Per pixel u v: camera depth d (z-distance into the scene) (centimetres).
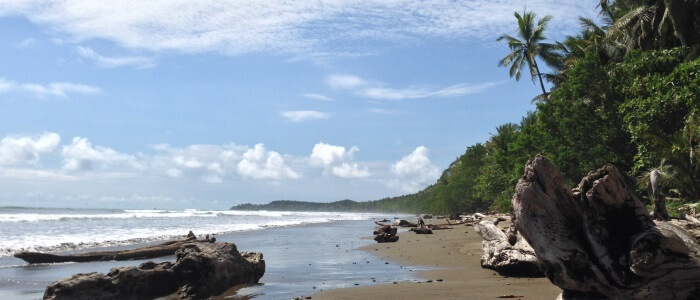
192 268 1056
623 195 594
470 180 8562
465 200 8594
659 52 2541
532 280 1062
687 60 2428
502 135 6044
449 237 2583
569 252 606
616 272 581
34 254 1600
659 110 2088
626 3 3117
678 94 1997
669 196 2234
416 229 3111
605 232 594
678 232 628
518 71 4606
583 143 2780
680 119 2139
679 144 2005
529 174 646
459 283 1053
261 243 2548
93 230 3394
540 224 623
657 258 552
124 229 3609
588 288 606
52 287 921
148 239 2548
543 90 4394
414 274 1278
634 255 561
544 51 4500
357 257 1772
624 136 2652
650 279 566
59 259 1638
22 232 3014
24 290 1119
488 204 8219
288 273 1356
